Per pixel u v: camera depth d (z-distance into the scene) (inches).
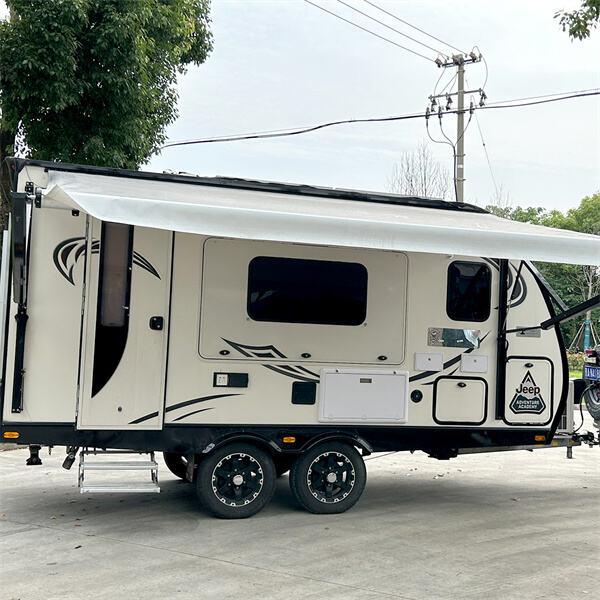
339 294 280.7
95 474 338.0
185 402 262.4
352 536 251.3
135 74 435.8
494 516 286.2
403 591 198.4
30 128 429.1
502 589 201.2
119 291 256.4
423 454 433.1
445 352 292.8
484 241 242.5
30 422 246.5
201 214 214.5
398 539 249.1
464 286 296.5
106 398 253.8
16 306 245.6
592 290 1328.7
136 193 228.8
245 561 221.9
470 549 239.3
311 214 227.0
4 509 279.4
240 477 270.2
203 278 265.3
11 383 244.4
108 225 255.8
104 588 196.9
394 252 287.7
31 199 248.1
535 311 305.1
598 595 197.6
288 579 206.4
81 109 432.5
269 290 272.7
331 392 277.3
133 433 256.8
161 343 260.1
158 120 511.8
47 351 248.5
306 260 277.4
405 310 288.4
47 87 405.4
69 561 219.0
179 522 265.1
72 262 252.1
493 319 299.1
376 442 284.2
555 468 397.7
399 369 286.8
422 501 311.4
